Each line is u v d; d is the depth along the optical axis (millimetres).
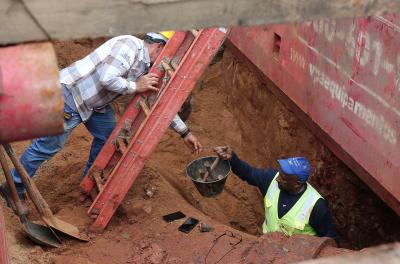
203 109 9086
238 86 8648
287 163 4934
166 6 2150
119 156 5500
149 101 5203
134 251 5062
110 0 2086
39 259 4836
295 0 2248
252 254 4547
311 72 6043
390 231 6027
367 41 4961
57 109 1935
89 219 5426
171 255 4961
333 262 1462
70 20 2086
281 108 7414
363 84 5113
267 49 7023
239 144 8531
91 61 5070
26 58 1933
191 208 5871
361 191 6250
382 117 4910
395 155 4801
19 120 1914
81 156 6449
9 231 5023
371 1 2318
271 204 5211
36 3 2025
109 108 5543
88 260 4914
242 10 2230
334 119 5730
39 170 6141
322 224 5098
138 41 5074
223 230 5262
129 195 5879
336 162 6449
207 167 5477
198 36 4773
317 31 5801
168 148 7996
